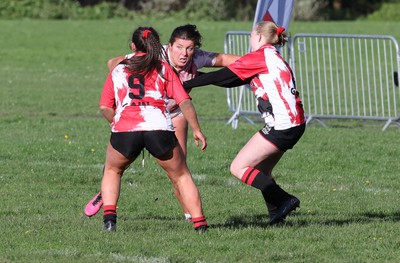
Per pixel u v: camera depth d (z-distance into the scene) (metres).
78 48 112.62
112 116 24.55
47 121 53.84
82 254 22.72
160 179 36.16
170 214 29.61
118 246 23.52
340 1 188.75
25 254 22.64
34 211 29.25
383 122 56.56
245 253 22.91
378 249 23.70
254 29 26.11
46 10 164.50
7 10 162.75
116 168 24.94
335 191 34.06
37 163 39.03
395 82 52.00
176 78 24.34
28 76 84.00
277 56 25.30
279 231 25.53
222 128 51.62
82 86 76.50
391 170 38.94
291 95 25.11
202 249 23.31
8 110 59.44
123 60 24.58
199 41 25.98
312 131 50.69
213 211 29.78
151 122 23.89
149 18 167.75
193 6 172.50
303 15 175.38
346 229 26.25
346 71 85.50
